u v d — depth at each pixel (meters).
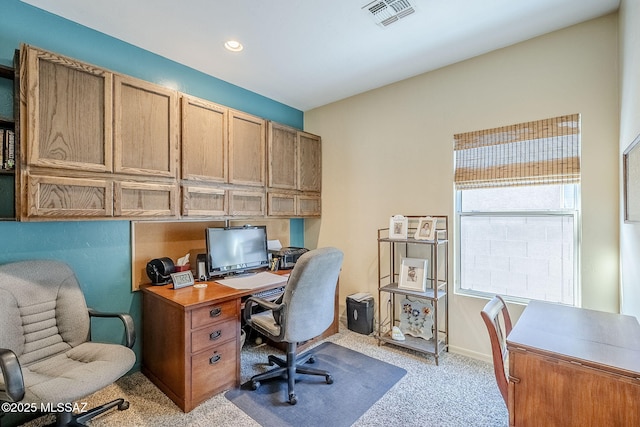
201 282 2.55
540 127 2.33
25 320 1.75
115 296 2.32
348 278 3.57
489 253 2.66
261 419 1.88
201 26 2.17
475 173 2.65
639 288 1.48
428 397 2.10
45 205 1.72
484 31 2.26
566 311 1.75
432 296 2.62
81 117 1.86
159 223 2.58
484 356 2.61
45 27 2.00
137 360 2.42
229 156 2.69
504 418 1.88
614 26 2.05
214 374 2.11
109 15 2.05
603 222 2.10
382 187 3.27
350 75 2.98
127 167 2.05
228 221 3.08
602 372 1.12
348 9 1.99
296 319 2.07
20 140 1.66
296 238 3.89
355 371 2.45
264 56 2.60
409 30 2.23
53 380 1.49
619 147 2.02
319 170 3.76
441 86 2.85
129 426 1.81
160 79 2.58
